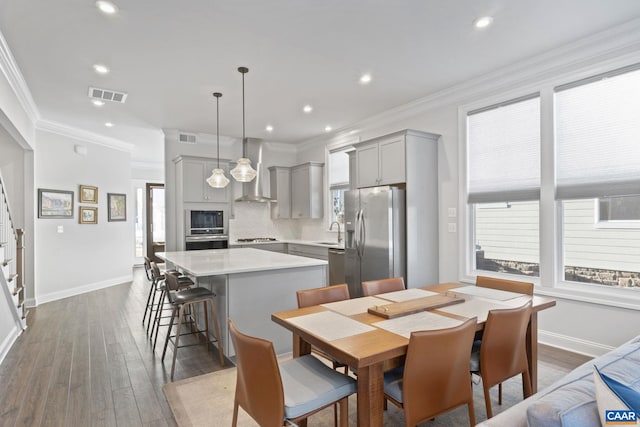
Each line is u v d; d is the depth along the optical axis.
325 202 6.45
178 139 6.05
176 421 2.19
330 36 2.94
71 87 3.97
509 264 3.75
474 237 4.07
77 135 5.88
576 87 3.17
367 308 2.13
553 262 3.30
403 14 2.62
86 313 4.68
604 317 2.99
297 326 1.80
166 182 5.95
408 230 4.10
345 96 4.38
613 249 3.02
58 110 4.81
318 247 5.72
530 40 3.03
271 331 3.29
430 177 4.30
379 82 3.94
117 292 6.00
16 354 3.26
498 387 2.52
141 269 8.72
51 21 2.64
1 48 2.99
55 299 5.46
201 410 2.30
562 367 2.85
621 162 2.91
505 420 1.02
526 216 3.62
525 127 3.56
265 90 4.14
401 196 4.19
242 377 1.58
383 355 1.47
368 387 1.52
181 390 2.57
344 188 6.10
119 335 3.80
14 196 5.00
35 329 4.00
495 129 3.81
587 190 3.10
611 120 2.96
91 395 2.51
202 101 4.48
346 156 6.07
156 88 4.02
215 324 3.04
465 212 4.05
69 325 4.15
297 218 6.91
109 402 2.42
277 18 2.66
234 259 3.80
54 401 2.43
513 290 2.62
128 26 2.73
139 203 9.23
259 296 3.24
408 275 4.11
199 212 5.92
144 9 2.51
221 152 6.52
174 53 3.19
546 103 3.34
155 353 3.28
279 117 5.24
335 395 1.62
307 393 1.58
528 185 3.53
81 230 5.98
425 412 1.57
